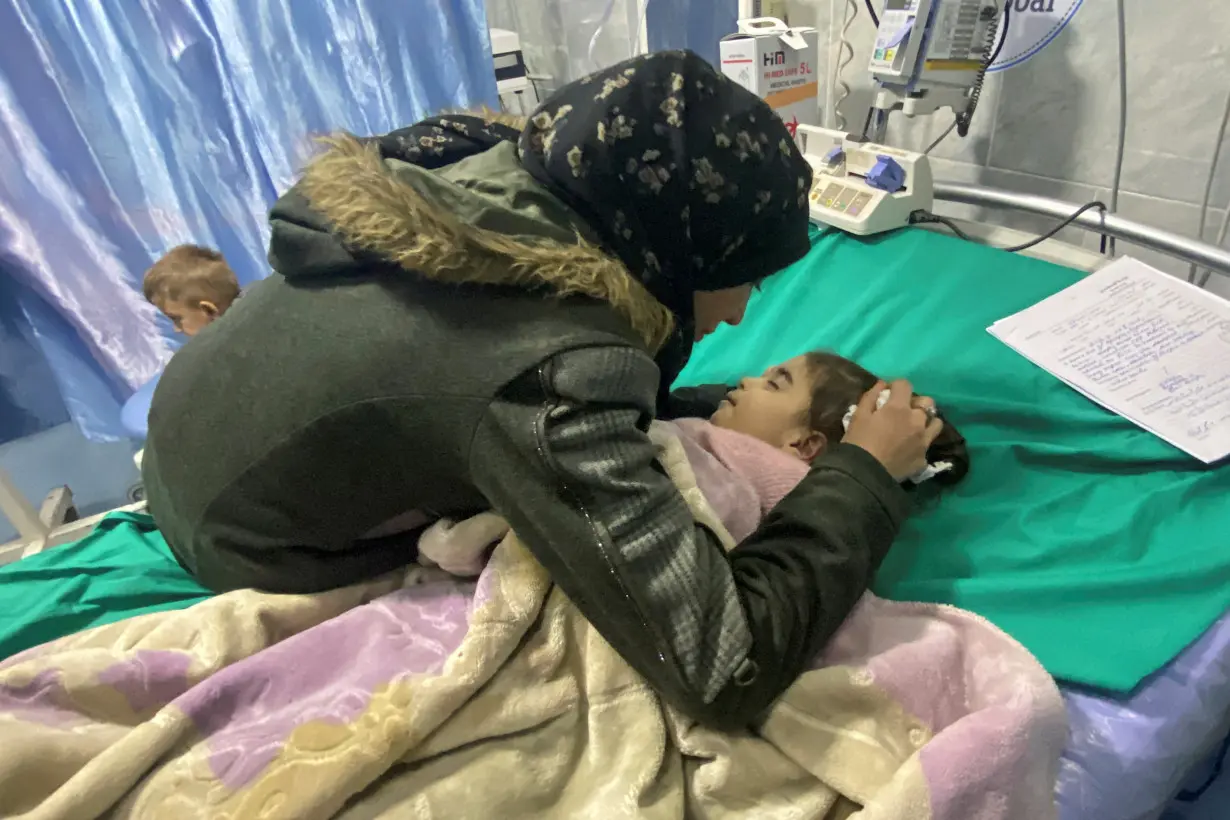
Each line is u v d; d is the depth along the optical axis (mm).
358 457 599
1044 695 656
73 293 1716
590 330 563
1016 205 1379
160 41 1537
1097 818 654
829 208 1492
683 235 635
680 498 609
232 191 1717
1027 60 1365
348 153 632
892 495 698
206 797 560
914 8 1265
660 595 559
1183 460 923
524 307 569
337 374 579
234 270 1808
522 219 581
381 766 572
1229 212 1212
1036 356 1108
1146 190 1301
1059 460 968
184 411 671
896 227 1464
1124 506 890
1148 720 684
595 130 593
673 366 777
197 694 606
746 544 667
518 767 613
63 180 1627
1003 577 828
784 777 642
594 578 555
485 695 624
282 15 1545
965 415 1054
